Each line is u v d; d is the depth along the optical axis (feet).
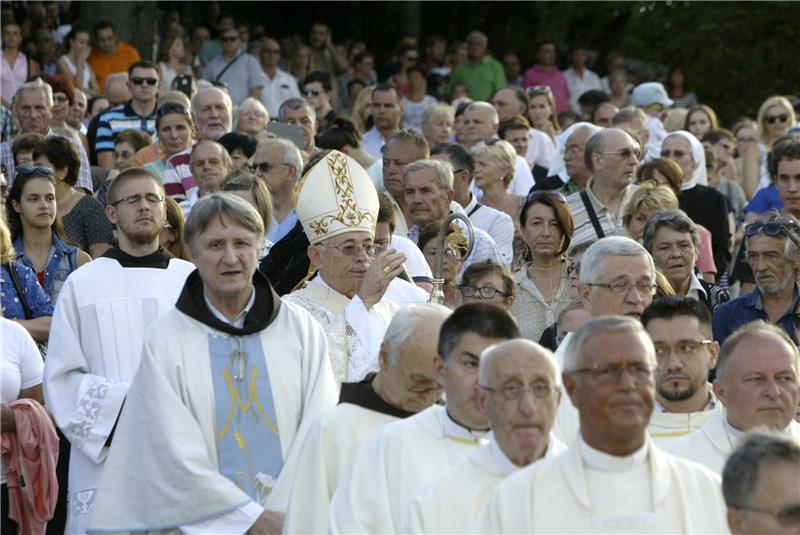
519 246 85.76
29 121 94.38
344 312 58.70
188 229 54.08
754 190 124.36
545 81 163.73
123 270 61.16
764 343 49.26
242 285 53.88
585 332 40.09
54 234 70.90
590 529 39.91
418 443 46.47
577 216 80.89
